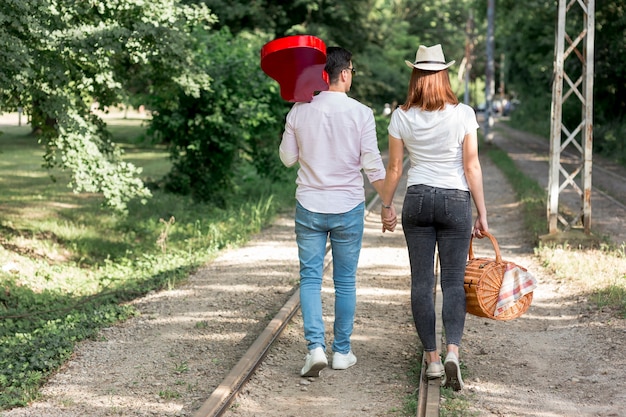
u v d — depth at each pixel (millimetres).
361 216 6562
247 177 22984
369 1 39406
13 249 14117
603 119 39875
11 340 7855
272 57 6164
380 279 10836
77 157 13133
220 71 18984
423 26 71812
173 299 9797
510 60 63938
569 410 5852
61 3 12398
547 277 10797
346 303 6680
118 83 13156
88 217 17969
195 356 7242
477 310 6129
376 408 5887
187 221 17734
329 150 6379
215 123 19141
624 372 6695
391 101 60281
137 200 19094
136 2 12859
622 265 11102
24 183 23984
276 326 7734
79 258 14672
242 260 12719
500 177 26516
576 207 18984
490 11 43250
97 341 7840
